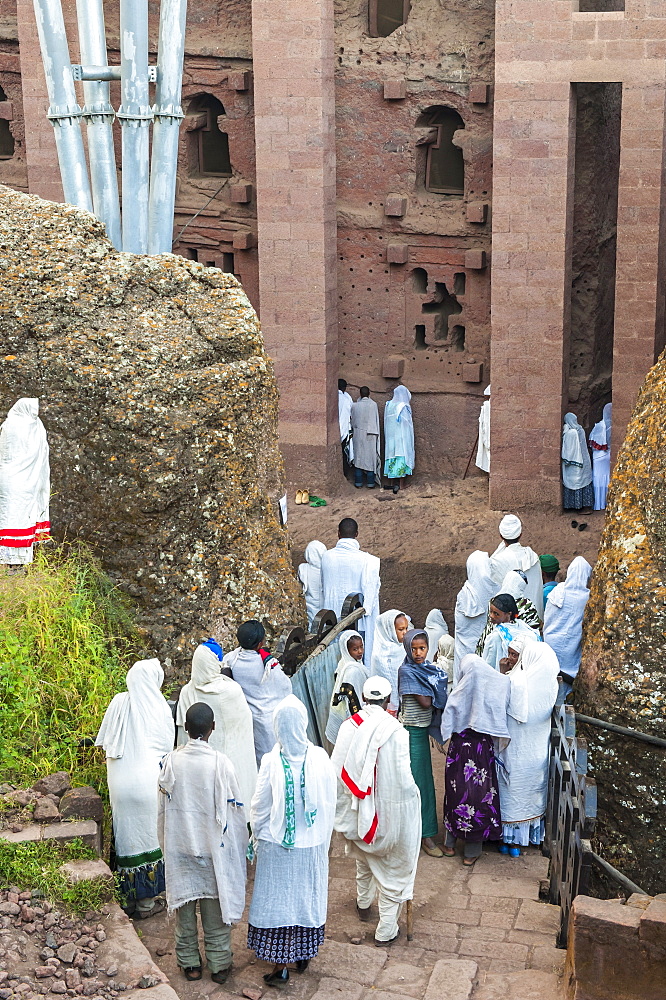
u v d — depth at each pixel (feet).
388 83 63.67
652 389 37.42
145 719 26.43
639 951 21.94
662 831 34.04
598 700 34.71
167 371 35.50
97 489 34.88
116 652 33.19
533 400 59.98
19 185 72.38
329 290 64.49
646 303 56.70
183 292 38.19
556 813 29.91
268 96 61.77
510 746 30.96
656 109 54.80
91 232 37.99
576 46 55.52
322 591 43.04
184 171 69.15
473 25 61.87
